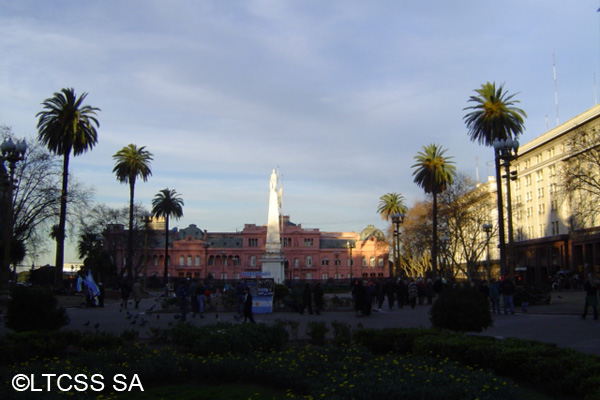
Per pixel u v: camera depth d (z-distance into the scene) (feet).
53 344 50.29
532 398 36.29
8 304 59.00
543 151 301.02
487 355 42.96
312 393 35.42
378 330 55.01
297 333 70.90
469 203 245.86
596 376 35.09
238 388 39.91
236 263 463.42
